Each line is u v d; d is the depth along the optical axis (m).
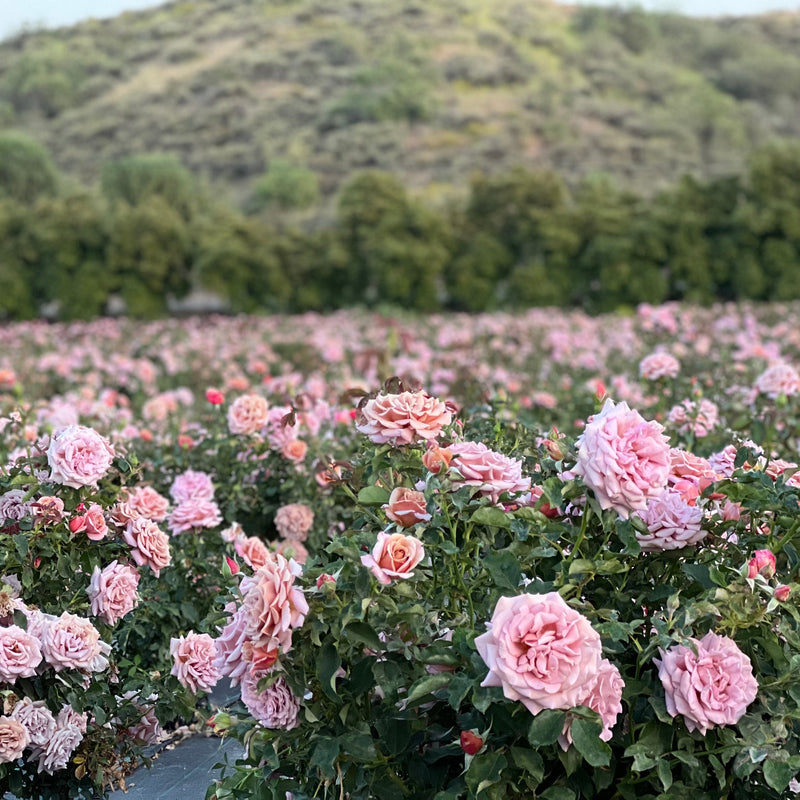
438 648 1.81
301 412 4.27
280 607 1.77
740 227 21.12
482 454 1.99
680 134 55.12
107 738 2.71
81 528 2.73
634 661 1.96
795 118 60.72
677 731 1.84
